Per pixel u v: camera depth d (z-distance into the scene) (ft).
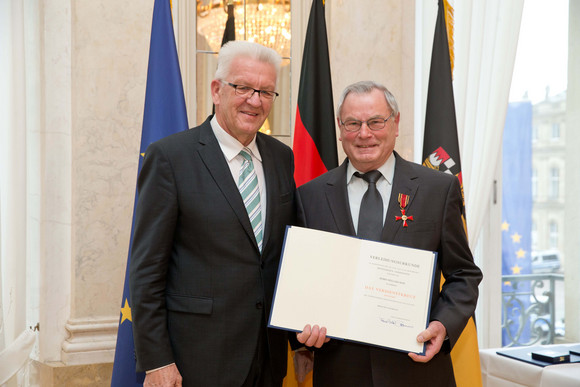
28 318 9.55
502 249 12.25
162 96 8.14
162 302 5.68
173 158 5.82
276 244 6.11
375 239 6.15
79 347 9.00
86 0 8.96
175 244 5.92
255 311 5.82
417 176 6.39
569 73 12.51
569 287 12.54
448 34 9.48
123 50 9.18
